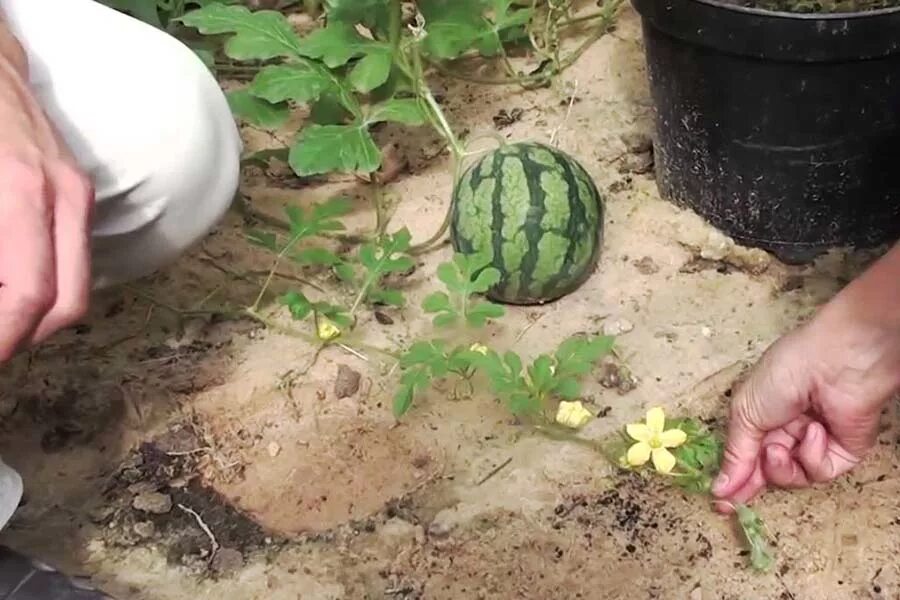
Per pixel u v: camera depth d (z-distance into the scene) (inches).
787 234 71.9
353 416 67.6
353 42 72.3
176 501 65.5
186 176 63.2
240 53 71.2
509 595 61.6
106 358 70.1
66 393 68.5
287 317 71.4
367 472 65.7
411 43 73.5
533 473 65.0
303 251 71.5
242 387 68.7
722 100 69.5
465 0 74.3
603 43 83.7
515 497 64.3
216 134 64.2
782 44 66.4
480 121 79.9
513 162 69.6
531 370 65.4
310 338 70.2
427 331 70.4
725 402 66.7
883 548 61.7
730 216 72.6
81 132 61.2
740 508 61.9
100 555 63.9
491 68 82.8
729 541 62.5
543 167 69.5
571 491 64.4
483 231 69.3
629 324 70.0
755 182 70.9
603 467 64.9
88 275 53.4
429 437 66.6
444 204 75.9
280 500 65.2
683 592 61.2
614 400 67.2
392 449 66.3
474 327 67.8
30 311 51.8
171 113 62.3
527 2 84.5
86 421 68.0
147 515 65.1
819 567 61.4
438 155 78.3
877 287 58.1
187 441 67.4
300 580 62.6
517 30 80.8
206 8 72.8
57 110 61.1
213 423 67.8
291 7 87.6
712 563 62.0
